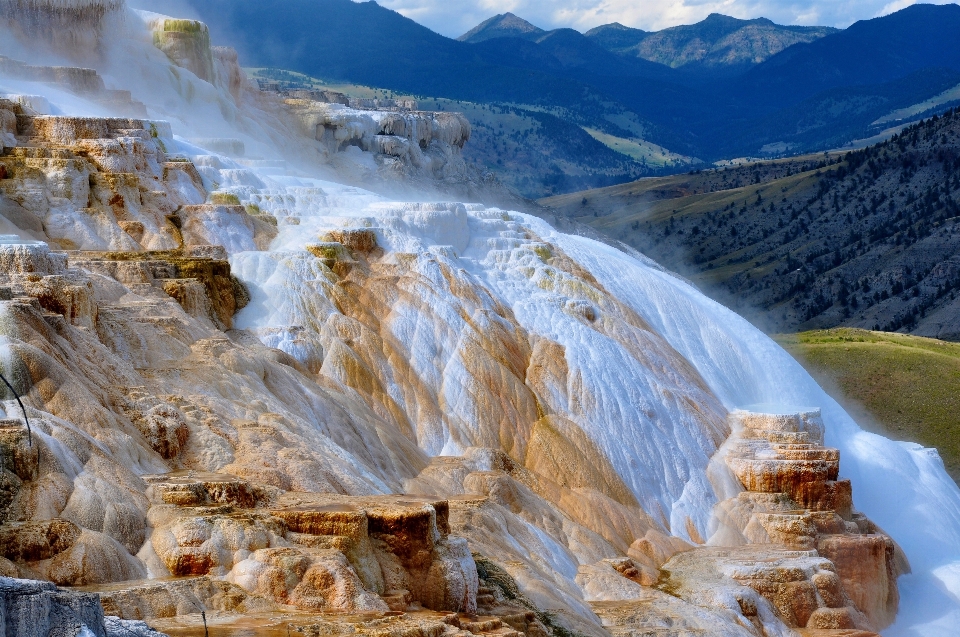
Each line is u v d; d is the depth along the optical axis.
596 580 42.03
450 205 60.44
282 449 35.72
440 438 49.09
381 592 29.34
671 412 54.09
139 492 29.34
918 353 109.44
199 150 63.12
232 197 55.66
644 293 62.25
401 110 112.25
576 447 50.59
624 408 52.88
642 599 41.25
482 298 54.72
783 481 52.19
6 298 34.69
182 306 44.47
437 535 31.09
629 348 56.75
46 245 39.88
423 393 49.84
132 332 39.66
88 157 50.97
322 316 49.69
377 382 48.78
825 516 50.94
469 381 50.72
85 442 29.72
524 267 59.53
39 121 53.00
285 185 62.94
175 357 40.06
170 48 78.50
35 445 27.95
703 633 38.81
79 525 27.39
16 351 31.00
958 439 96.62
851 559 49.47
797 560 46.59
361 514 29.53
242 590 26.89
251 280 49.72
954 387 102.81
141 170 53.28
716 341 62.00
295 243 52.91
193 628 24.39
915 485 59.78
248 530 28.14
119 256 46.09
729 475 52.88
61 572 25.75
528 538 41.69
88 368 34.72
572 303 57.34
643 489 51.16
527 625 31.91
